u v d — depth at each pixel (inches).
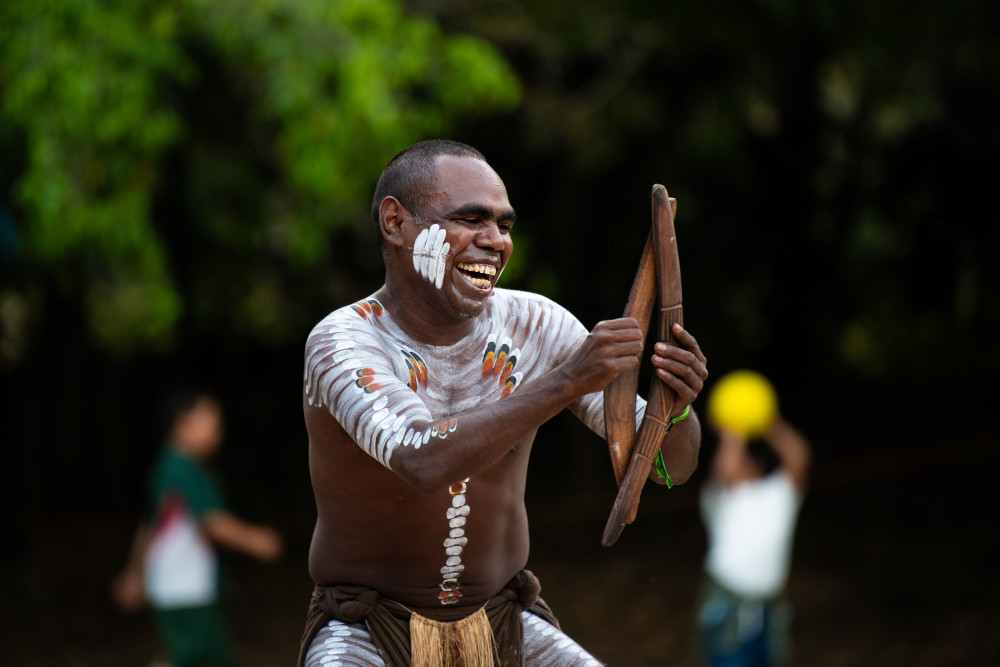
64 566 1656.0
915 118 1838.1
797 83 1780.3
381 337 371.6
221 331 2284.7
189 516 877.2
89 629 1419.8
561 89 1787.6
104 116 1010.7
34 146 1019.3
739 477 932.6
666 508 1877.5
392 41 1131.3
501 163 1827.0
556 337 399.5
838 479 1961.1
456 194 361.1
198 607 877.2
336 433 366.6
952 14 1466.5
